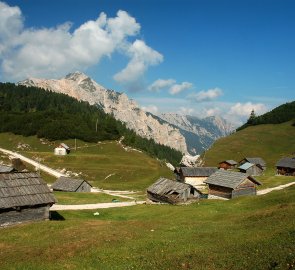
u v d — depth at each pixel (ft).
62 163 593.01
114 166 575.79
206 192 366.43
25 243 134.92
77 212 230.48
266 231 114.52
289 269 75.00
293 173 461.37
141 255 104.06
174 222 165.78
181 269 87.56
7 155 613.52
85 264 101.14
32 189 186.29
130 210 237.04
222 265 85.81
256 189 352.49
